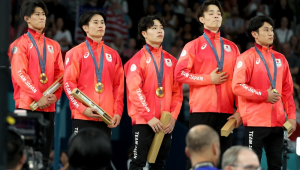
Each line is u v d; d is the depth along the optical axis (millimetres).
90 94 8266
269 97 7805
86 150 4371
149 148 8258
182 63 8289
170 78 8508
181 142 11836
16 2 9234
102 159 4406
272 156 8102
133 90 8250
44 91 8492
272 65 8211
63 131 11844
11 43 8570
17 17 9188
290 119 8250
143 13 17781
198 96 8266
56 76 8844
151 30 8484
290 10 18641
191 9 18219
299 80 16656
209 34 8445
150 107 8289
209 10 8398
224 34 17688
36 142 5699
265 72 8094
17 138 4992
